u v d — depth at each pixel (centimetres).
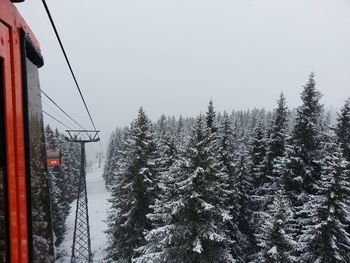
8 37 226
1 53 212
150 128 2527
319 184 2325
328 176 1794
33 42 299
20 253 223
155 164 2411
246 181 2742
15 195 221
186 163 1711
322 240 1766
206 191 1719
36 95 317
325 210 1769
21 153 233
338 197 1745
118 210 2509
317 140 2472
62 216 4709
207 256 1734
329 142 2444
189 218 1719
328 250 1753
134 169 2388
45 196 324
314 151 2438
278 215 1734
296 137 2469
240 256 2547
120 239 2503
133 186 2356
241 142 5153
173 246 1847
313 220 1834
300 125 2445
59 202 4616
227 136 2711
